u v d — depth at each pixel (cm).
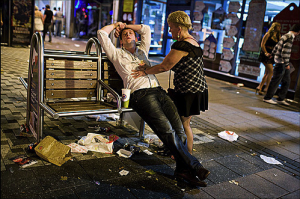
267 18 860
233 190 276
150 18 1288
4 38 1128
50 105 321
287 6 795
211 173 305
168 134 273
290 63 782
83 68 351
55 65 327
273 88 689
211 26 1017
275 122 540
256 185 291
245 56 920
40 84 294
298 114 620
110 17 1914
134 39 333
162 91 316
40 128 304
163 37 1384
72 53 372
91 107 327
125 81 325
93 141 326
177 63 285
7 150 295
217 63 1011
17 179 246
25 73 674
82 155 305
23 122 373
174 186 270
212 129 455
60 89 336
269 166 342
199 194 262
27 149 300
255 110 614
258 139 436
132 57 328
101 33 321
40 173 260
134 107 301
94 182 257
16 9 1109
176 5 1266
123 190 251
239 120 526
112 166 291
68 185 247
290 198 275
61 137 346
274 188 290
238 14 927
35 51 315
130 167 295
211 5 1009
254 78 902
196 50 280
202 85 291
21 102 456
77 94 351
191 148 318
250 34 897
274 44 749
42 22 1337
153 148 351
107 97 386
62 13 1917
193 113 294
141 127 378
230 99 693
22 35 1146
